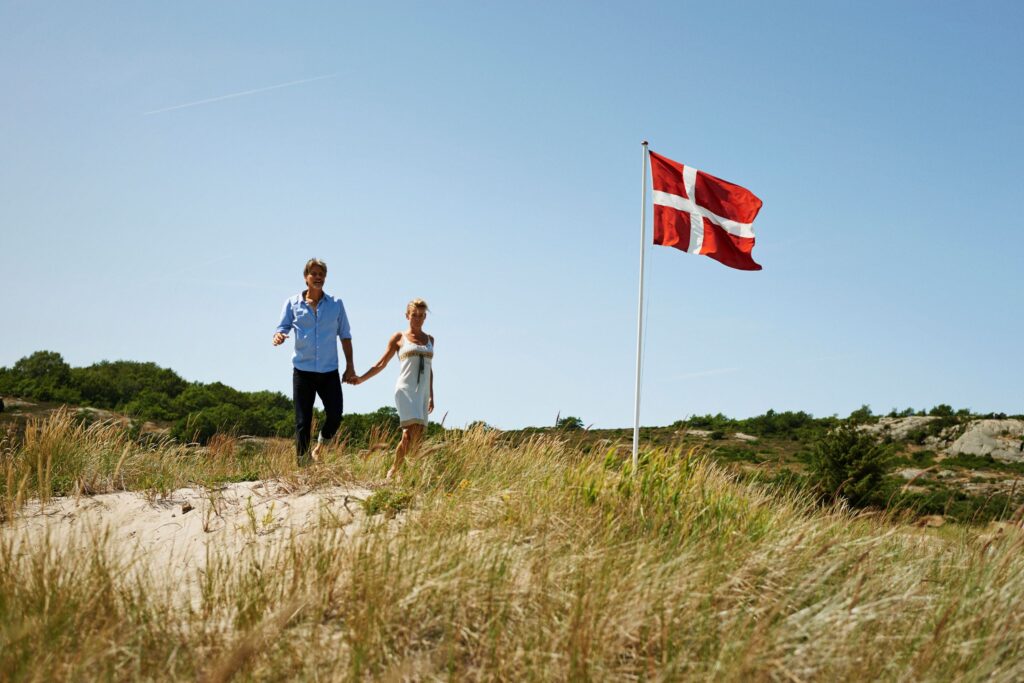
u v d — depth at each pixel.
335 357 7.75
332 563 4.41
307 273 7.61
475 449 7.55
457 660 3.61
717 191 8.37
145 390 43.97
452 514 5.38
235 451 8.84
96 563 4.27
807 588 4.34
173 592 4.50
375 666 3.49
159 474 7.84
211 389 43.84
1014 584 4.93
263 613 3.89
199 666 3.44
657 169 8.33
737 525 5.44
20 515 6.15
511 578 4.26
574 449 7.95
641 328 7.69
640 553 4.56
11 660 3.23
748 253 8.36
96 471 7.52
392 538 4.83
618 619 3.75
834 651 3.68
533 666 3.47
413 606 3.97
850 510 6.52
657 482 5.93
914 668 3.65
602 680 3.38
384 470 7.13
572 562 4.43
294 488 6.53
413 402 6.82
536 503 5.66
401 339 7.05
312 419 7.68
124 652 3.52
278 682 3.34
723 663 3.42
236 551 5.21
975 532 5.83
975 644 3.99
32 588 4.05
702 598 4.02
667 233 8.24
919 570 5.12
